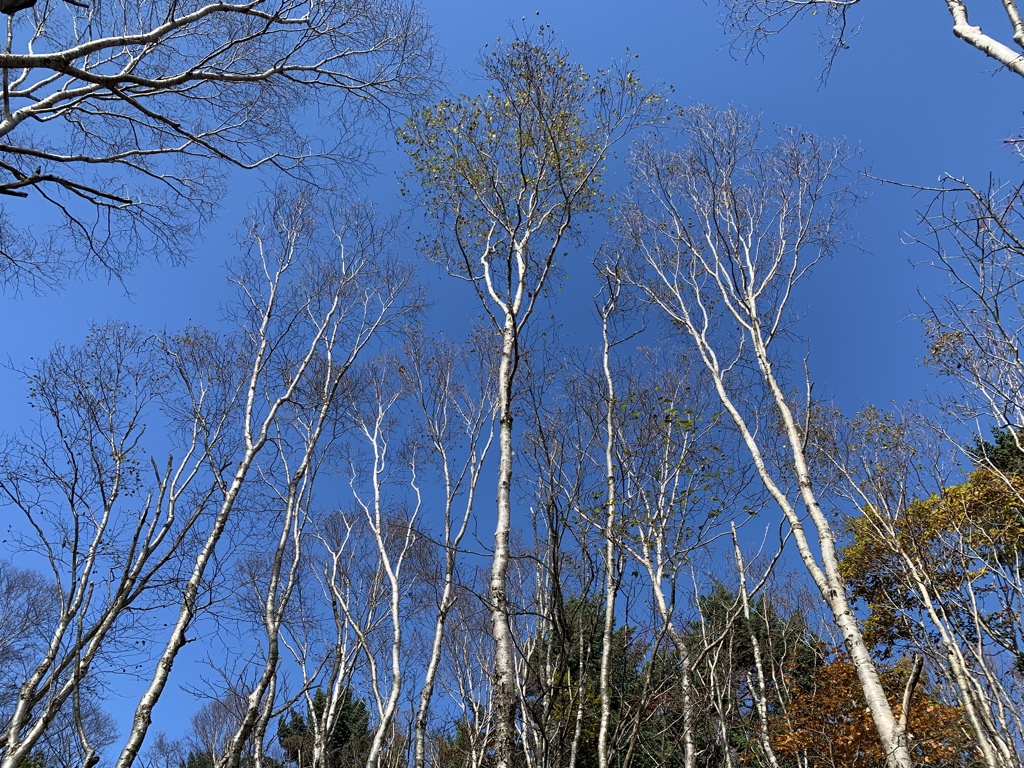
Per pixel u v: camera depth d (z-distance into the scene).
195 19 6.59
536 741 7.11
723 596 13.05
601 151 10.16
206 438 12.70
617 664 10.00
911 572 12.16
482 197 10.66
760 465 9.81
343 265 15.85
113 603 9.45
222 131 9.12
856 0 6.87
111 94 7.75
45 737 11.44
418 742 12.42
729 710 10.10
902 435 13.16
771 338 11.12
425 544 16.16
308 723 18.17
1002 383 9.90
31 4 4.62
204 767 17.09
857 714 14.19
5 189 6.45
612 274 11.18
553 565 6.79
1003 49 5.24
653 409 9.76
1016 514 12.48
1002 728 10.63
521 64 9.29
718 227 11.96
